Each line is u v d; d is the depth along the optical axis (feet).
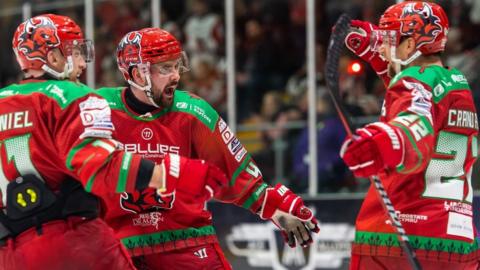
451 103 21.33
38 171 20.58
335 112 42.80
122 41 23.71
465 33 42.29
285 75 46.62
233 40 47.16
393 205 21.74
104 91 24.22
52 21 21.33
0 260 21.11
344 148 19.71
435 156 21.29
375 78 42.55
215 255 24.81
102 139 19.92
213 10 48.67
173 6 49.11
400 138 19.45
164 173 19.67
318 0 44.14
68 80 21.50
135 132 23.93
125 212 23.99
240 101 46.80
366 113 42.24
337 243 40.37
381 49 22.20
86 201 20.92
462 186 21.86
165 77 23.43
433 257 21.36
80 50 21.65
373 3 43.34
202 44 48.67
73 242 20.57
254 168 24.95
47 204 20.48
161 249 24.09
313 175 42.80
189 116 24.22
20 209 20.54
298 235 24.89
